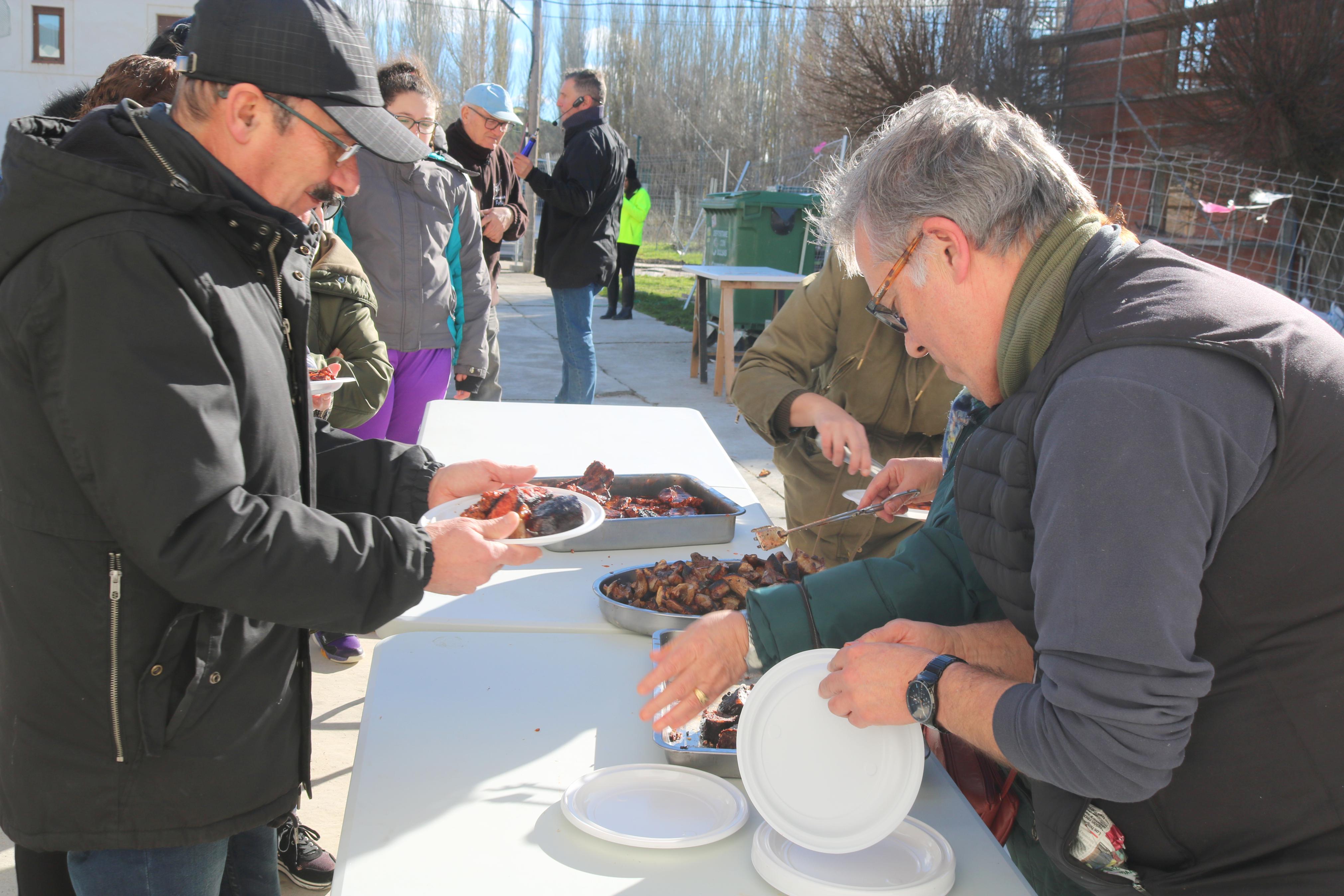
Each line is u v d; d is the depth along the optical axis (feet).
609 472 7.73
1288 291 38.27
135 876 4.17
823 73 60.70
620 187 18.35
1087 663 3.12
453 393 17.92
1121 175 44.62
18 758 4.00
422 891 3.62
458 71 108.68
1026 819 5.06
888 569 4.99
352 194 4.41
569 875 3.76
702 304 27.35
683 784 4.31
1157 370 3.16
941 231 3.78
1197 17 43.78
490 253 16.24
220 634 4.04
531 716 4.90
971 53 53.93
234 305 3.87
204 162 3.90
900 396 8.40
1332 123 38.19
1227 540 3.28
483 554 4.20
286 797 4.50
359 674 10.39
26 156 3.60
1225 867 3.59
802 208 30.42
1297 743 3.35
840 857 3.89
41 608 3.87
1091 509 3.10
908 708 3.78
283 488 4.19
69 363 3.50
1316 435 3.18
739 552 7.07
